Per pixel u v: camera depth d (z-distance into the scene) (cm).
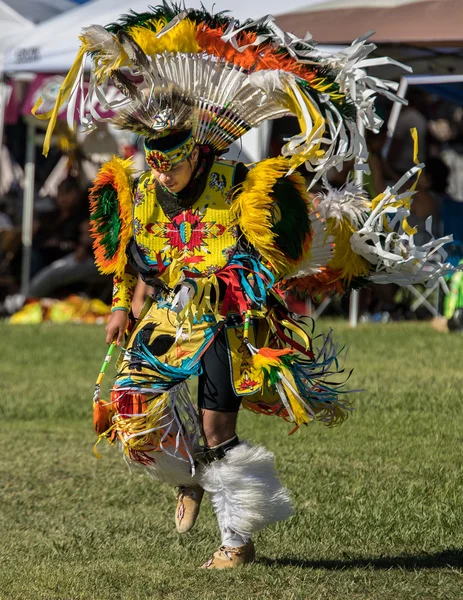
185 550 992
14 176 3828
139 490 1248
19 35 3238
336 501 1148
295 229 909
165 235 932
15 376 2167
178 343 911
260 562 936
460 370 2059
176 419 905
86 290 3578
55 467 1376
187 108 886
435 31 2198
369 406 1670
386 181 3050
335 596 830
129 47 899
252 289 909
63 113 3391
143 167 3234
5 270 3662
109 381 2088
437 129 3597
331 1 2311
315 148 902
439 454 1352
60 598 838
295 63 937
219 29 930
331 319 3170
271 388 939
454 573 895
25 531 1078
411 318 3244
